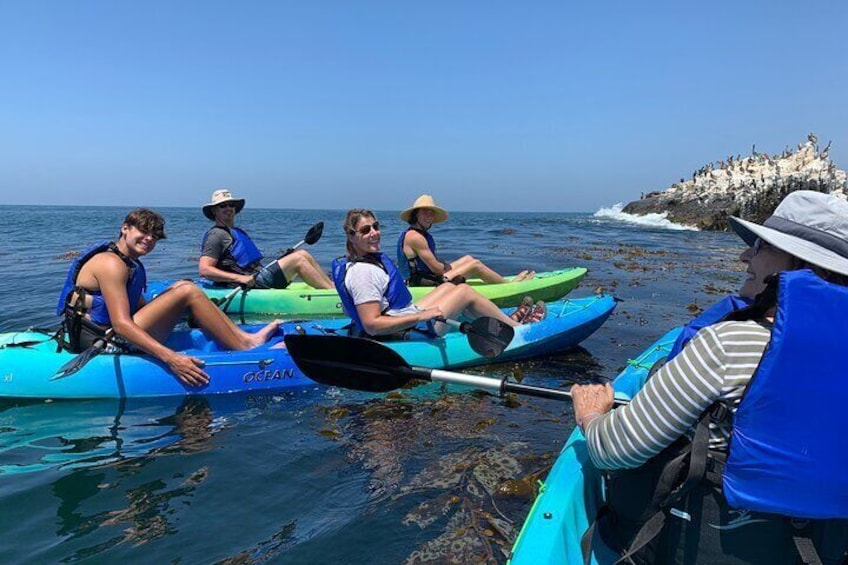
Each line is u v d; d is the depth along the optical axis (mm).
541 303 5879
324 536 2736
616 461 1973
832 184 34812
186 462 3457
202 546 2635
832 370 1545
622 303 8516
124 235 4457
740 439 1646
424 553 2615
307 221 50094
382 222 45844
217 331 4836
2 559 2492
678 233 28406
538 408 4348
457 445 3707
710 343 1679
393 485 3209
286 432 3904
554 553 2023
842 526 1714
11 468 3340
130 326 4336
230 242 8047
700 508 1784
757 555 1723
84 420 4059
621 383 3682
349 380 3855
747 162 40125
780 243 1760
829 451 1564
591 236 24938
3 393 4359
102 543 2631
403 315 4688
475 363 5305
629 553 1883
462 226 33844
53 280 9984
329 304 7734
